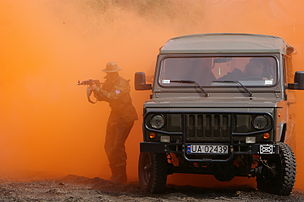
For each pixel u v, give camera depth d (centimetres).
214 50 2412
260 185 2266
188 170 2231
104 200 1944
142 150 2152
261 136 2084
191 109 2125
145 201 1983
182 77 2386
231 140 2091
